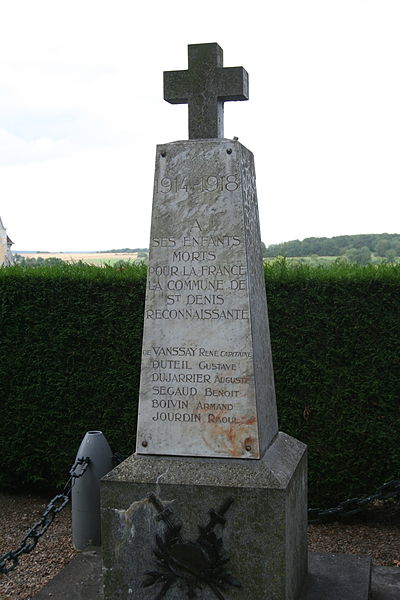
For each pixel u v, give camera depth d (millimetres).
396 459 6402
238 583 3887
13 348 7348
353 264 6781
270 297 6566
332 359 6473
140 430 4152
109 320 7043
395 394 6367
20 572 5570
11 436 7434
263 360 4301
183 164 4145
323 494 6621
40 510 7160
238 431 4012
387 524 6586
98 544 5910
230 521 3891
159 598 4004
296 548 4188
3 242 17047
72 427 7234
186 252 4121
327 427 6531
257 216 4488
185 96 4289
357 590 4336
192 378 4094
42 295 7246
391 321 6328
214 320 4074
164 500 3984
